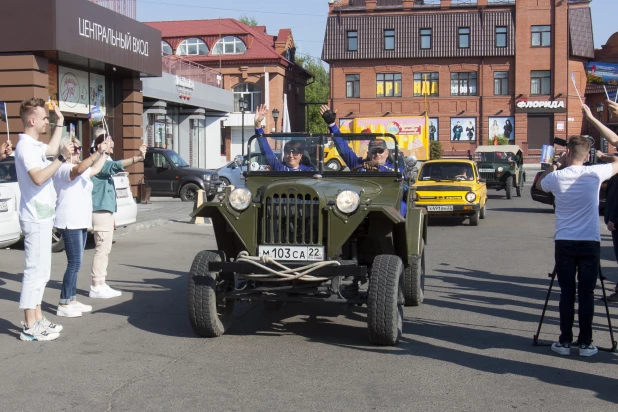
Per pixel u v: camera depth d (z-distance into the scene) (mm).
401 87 52750
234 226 6473
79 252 7648
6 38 16422
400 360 6016
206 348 6383
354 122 22938
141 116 22812
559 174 6156
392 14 52531
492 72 51719
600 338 6879
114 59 19266
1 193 11211
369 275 6934
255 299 6484
